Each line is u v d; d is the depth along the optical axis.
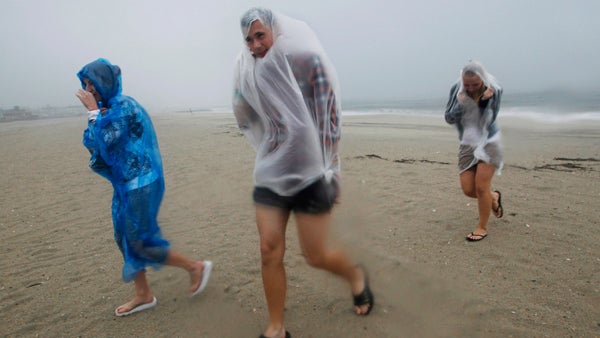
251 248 4.23
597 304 2.87
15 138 18.70
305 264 3.75
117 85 2.98
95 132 2.84
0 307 3.31
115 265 4.02
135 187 2.86
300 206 2.50
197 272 3.25
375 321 2.84
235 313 3.06
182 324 2.95
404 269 3.56
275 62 2.44
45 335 2.90
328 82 2.47
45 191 7.26
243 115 2.74
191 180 7.39
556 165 7.62
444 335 2.66
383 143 11.44
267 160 2.53
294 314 2.98
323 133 2.50
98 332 2.90
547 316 2.77
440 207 5.19
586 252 3.68
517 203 5.19
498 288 3.17
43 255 4.38
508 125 16.09
